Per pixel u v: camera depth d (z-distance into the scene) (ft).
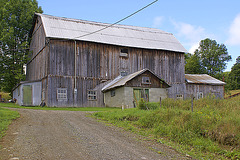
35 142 27.76
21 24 115.96
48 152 24.21
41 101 91.20
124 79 85.05
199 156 27.71
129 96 80.48
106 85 92.99
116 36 101.96
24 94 89.81
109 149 26.76
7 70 112.47
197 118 38.47
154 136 35.63
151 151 27.58
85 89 89.81
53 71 85.10
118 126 41.39
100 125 41.68
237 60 219.00
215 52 166.71
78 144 27.99
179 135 34.71
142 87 83.46
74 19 110.83
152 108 54.29
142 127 41.29
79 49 90.58
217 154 29.30
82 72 90.07
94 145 28.02
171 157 25.99
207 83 110.63
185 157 26.68
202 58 172.04
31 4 121.90
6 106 78.33
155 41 109.40
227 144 32.32
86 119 48.03
